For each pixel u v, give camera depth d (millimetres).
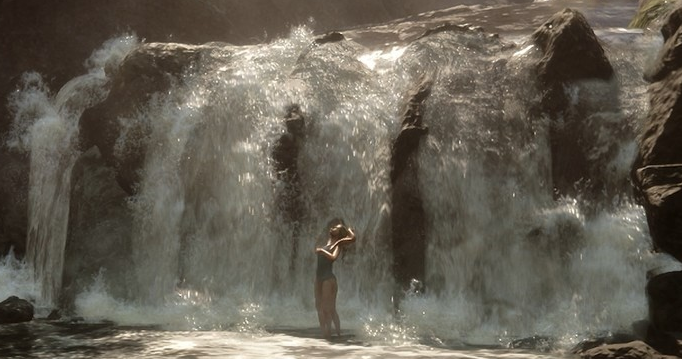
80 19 20453
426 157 13938
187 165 15508
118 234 15812
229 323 12992
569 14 14031
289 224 14609
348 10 25844
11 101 19656
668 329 10594
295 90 15398
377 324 12602
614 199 13062
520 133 13805
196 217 15219
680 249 10648
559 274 12867
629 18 20344
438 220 13688
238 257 14742
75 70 20203
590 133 13430
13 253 18422
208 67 16406
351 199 14336
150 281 15156
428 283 13500
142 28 21047
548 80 13805
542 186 13484
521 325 12375
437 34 15609
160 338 11664
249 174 14992
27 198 18609
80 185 16516
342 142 14719
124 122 16219
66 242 16172
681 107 11312
